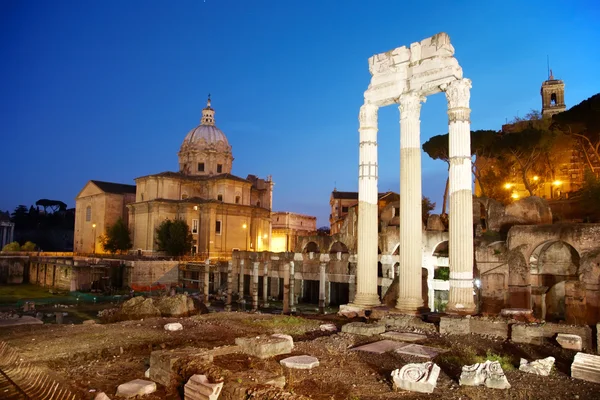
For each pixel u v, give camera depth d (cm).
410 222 2480
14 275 9888
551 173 6216
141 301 3145
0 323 2197
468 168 2241
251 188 11556
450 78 2325
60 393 1266
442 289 5619
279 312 6719
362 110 2712
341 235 7300
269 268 7944
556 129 5775
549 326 1823
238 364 1465
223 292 8406
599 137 5359
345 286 7638
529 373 1422
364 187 2711
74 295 7656
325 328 2189
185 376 1271
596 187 4950
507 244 4097
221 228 10138
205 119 12044
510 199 6303
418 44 2503
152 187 10300
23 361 1548
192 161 11306
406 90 2527
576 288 3584
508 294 3988
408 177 2492
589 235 3659
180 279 8575
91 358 1659
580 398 1198
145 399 1231
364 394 1243
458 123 2256
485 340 1880
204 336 1984
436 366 1333
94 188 11725
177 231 9300
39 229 18838
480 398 1202
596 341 1694
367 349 1720
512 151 5878
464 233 2208
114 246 10281
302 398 1043
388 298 4928
